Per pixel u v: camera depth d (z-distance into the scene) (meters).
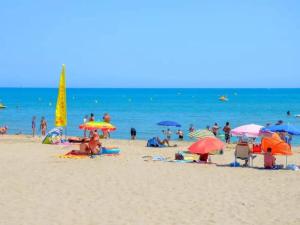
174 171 17.62
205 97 164.50
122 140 32.00
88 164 19.25
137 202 12.55
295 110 82.56
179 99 144.38
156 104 108.50
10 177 16.05
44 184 14.86
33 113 71.06
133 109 86.69
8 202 12.40
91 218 10.93
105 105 102.69
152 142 27.41
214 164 19.69
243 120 59.00
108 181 15.45
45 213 11.32
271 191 14.08
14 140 30.83
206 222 10.66
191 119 60.91
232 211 11.67
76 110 82.00
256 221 10.78
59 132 27.72
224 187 14.64
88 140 23.66
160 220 10.81
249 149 19.09
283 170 18.09
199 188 14.46
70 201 12.59
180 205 12.26
